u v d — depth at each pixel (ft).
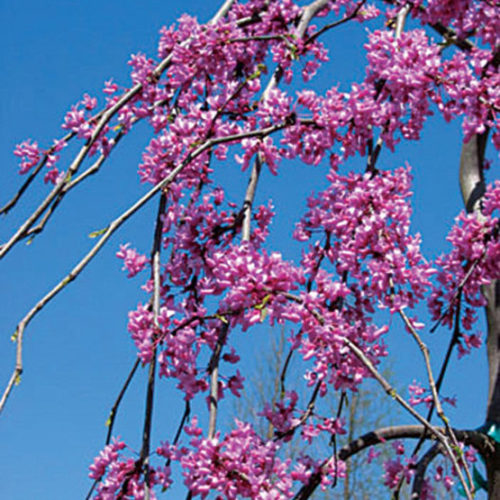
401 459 11.80
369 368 8.09
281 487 7.13
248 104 10.31
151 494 7.49
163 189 9.07
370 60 9.97
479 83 9.03
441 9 10.58
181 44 9.99
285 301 7.61
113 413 8.41
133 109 9.66
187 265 9.40
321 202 9.84
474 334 10.39
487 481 11.63
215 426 7.44
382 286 8.64
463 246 10.09
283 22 11.18
